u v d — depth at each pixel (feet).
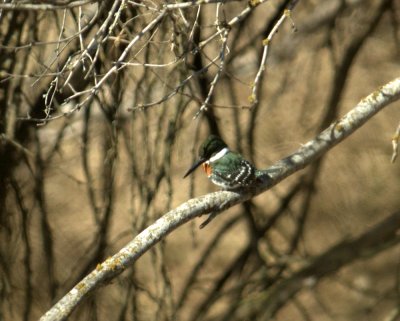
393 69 63.00
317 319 60.90
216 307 56.08
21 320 51.19
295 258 48.70
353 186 64.54
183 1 33.86
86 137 43.39
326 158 65.31
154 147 43.34
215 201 25.93
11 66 41.16
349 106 62.49
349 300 61.00
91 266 50.03
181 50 34.37
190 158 52.60
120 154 47.96
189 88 39.42
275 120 58.95
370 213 63.21
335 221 62.34
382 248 46.34
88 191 50.26
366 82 63.21
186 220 25.25
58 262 55.88
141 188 42.80
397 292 52.21
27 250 47.34
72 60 36.81
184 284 60.80
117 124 41.39
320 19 55.62
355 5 53.31
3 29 41.27
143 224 42.37
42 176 45.80
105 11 35.94
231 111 53.62
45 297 51.83
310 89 57.16
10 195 46.75
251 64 53.52
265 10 51.42
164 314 45.93
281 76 58.39
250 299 46.75
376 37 62.64
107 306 52.31
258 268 53.11
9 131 43.42
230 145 52.90
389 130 65.62
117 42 26.96
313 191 59.41
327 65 58.13
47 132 47.91
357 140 65.82
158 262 49.85
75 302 22.85
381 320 60.08
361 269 62.18
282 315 61.41
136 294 46.68
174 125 41.45
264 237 53.47
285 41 56.95
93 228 57.26
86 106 41.50
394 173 64.75
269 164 57.57
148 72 39.63
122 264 23.80
